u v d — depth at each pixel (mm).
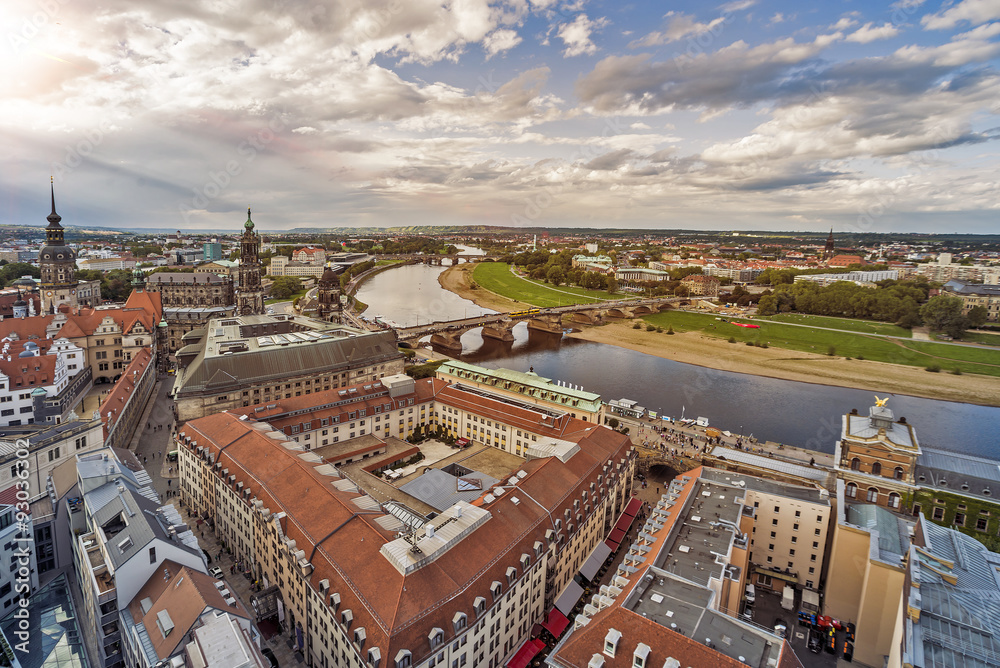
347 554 75688
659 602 67500
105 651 69125
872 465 111375
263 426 119750
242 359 164250
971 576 74125
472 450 151625
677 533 87062
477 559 77062
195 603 62750
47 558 92812
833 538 94375
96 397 181250
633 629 60688
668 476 151375
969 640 62938
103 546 75250
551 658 61438
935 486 106000
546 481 100250
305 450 109938
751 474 136000
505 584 77625
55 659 75188
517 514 89312
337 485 93375
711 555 80375
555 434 139000
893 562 82125
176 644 59406
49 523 92562
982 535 100250
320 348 185000
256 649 63844
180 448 122188
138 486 94750
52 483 96188
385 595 67688
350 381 188875
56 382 152500
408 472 136500
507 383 171375
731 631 62062
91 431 108875
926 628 65000
